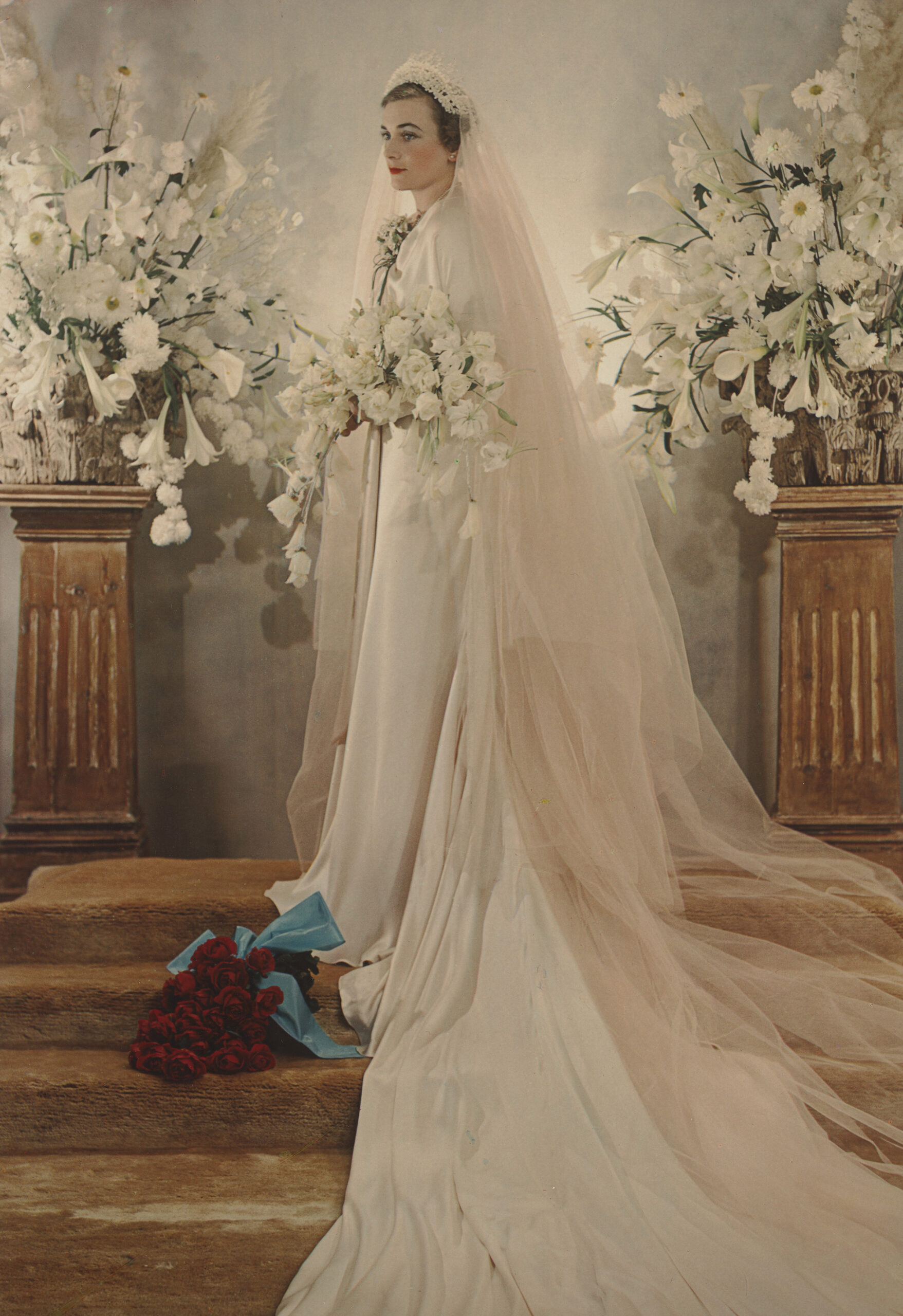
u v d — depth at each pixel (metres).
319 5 3.89
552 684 2.72
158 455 3.49
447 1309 1.91
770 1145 2.26
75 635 3.67
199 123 3.90
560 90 3.91
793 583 3.61
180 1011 2.62
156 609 4.00
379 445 2.99
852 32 3.42
